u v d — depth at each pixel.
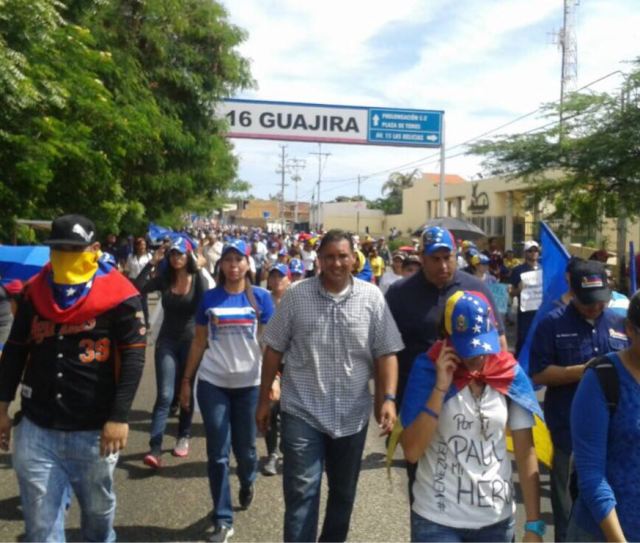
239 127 24.58
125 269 13.29
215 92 19.19
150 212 18.72
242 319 4.89
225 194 30.58
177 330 6.18
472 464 2.98
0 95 8.78
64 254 3.29
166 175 17.70
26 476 3.29
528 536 2.96
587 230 19.77
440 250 4.04
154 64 17.72
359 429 3.92
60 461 3.35
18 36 9.16
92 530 3.46
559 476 3.99
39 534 3.30
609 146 17.42
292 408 3.88
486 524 2.97
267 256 22.31
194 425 7.36
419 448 2.97
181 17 18.09
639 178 17.59
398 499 5.39
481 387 3.03
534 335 4.11
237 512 5.09
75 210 11.39
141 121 12.44
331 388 3.87
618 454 2.63
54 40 10.45
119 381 3.36
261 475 5.91
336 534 4.02
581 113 18.55
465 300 2.97
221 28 18.78
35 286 3.38
